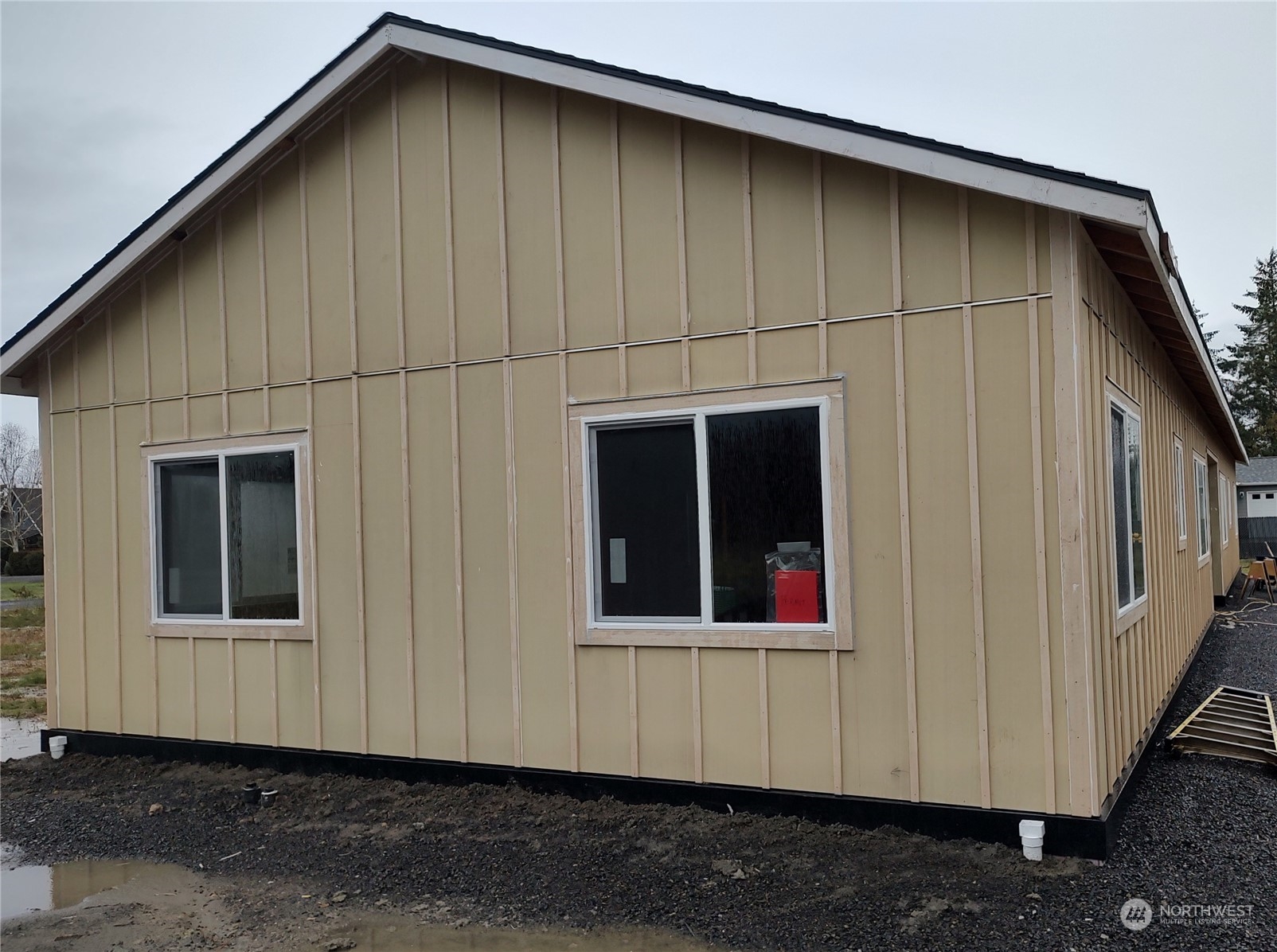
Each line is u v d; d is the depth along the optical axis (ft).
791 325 18.45
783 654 18.38
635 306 19.90
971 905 14.43
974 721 16.85
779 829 17.76
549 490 20.68
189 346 25.32
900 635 17.44
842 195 18.07
